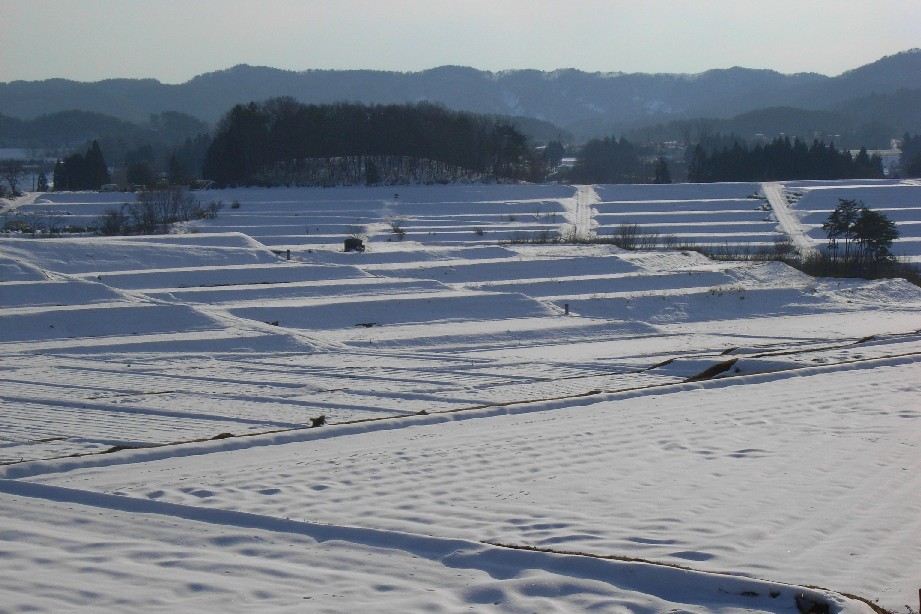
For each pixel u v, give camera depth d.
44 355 41.59
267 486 15.38
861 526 13.04
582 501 14.38
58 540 12.46
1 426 24.95
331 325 52.88
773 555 11.87
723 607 10.27
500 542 12.46
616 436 18.98
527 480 15.66
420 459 17.16
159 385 33.41
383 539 12.50
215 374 36.50
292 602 10.40
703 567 11.46
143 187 130.00
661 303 61.91
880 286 70.94
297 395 30.67
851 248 93.19
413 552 12.05
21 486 15.20
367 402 28.95
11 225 99.94
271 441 18.98
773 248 95.94
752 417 20.75
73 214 115.88
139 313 49.34
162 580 11.02
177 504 14.11
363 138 151.62
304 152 147.62
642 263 78.75
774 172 167.62
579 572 11.24
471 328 51.06
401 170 152.12
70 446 21.88
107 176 168.38
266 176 146.00
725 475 15.89
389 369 37.72
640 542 12.42
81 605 10.21
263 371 37.44
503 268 74.38
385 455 17.52
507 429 19.88
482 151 160.38
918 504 14.08
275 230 102.50
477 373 36.12
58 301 53.12
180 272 64.44
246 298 58.19
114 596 10.48
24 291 53.28
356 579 11.14
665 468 16.39
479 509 14.02
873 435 18.83
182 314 49.88
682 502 14.27
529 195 134.38
